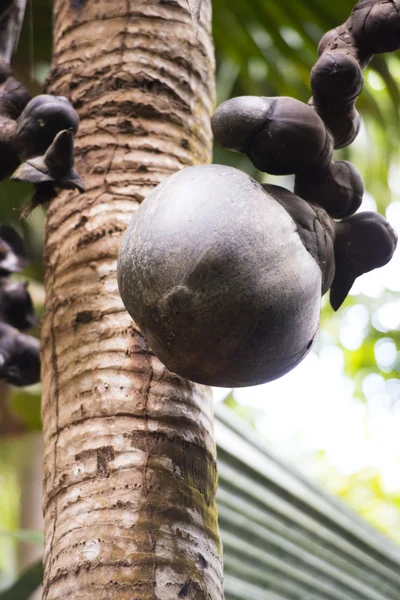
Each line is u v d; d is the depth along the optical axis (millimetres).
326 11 5145
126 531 2994
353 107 3084
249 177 2869
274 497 4281
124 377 3125
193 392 3158
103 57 3424
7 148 3166
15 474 7652
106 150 3338
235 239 2787
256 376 2863
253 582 4109
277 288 2795
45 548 3090
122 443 3070
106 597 2941
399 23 3043
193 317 2791
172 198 2828
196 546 3029
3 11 3402
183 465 3084
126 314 3180
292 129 2920
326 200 3055
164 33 3455
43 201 3090
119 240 3248
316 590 4145
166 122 3385
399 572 4254
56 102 3102
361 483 15586
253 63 5809
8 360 3453
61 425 3135
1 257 3488
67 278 3248
